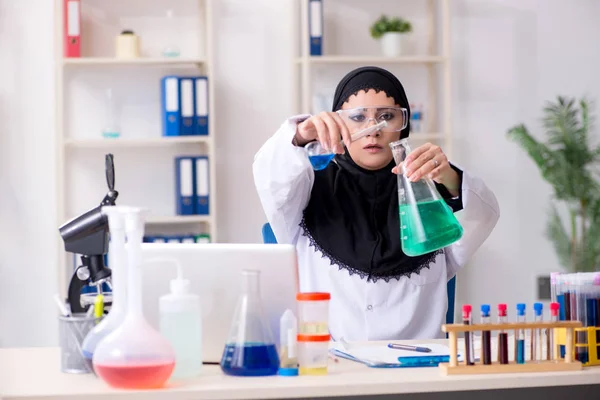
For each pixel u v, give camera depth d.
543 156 4.29
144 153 4.23
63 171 3.97
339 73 4.35
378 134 2.22
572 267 4.36
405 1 4.41
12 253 4.11
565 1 4.54
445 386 1.44
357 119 2.23
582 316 1.61
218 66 4.27
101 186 4.19
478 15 4.49
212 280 1.61
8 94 4.10
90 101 4.18
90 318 1.56
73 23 3.97
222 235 4.28
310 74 4.32
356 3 4.36
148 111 4.22
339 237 2.27
